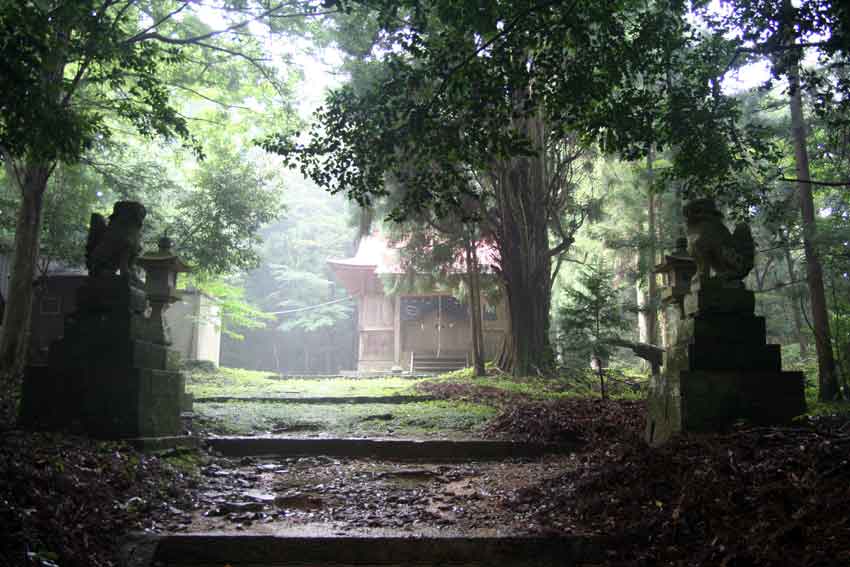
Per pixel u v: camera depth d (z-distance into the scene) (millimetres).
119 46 10352
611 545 4711
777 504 4352
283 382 17703
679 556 4395
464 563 4715
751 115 16375
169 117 11500
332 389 15109
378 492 6402
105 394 6457
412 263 19047
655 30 7340
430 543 4754
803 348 19938
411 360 25188
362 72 14641
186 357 20062
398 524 5223
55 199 16422
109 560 4383
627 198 18672
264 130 17859
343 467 7656
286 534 4820
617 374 15344
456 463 8008
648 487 5254
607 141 7453
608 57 7012
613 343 10461
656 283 18656
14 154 6539
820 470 4633
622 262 21719
